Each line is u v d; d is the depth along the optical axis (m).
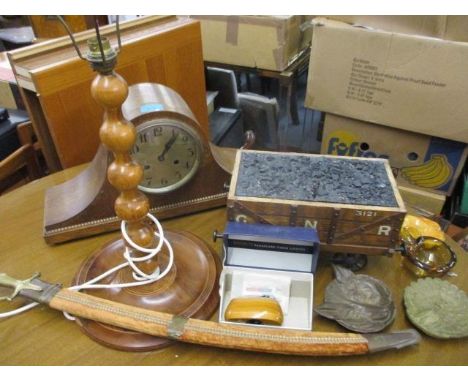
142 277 0.59
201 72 0.98
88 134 0.81
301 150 1.64
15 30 1.70
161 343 0.54
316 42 0.90
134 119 0.61
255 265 0.58
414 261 0.61
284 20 1.09
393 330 0.55
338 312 0.55
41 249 0.68
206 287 0.60
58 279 0.63
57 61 0.72
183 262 0.64
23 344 0.55
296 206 0.55
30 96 0.79
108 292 0.59
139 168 0.51
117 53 0.44
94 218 0.68
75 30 1.30
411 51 0.82
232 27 1.15
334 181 0.59
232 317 0.52
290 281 0.57
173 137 0.64
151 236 0.57
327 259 0.65
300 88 2.10
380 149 1.02
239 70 1.24
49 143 0.87
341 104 0.96
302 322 0.55
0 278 0.58
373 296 0.56
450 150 0.95
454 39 0.83
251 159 0.63
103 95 0.44
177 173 0.69
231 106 1.51
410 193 1.06
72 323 0.57
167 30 0.86
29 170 0.92
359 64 0.88
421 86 0.84
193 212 0.75
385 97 0.90
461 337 0.53
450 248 0.64
